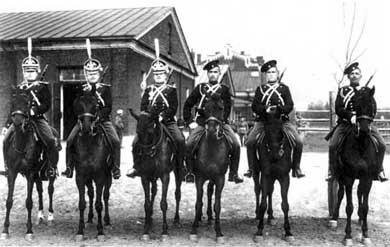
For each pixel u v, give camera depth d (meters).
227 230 9.69
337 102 9.28
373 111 8.48
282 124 8.46
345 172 8.84
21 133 8.71
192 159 9.10
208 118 8.45
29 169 8.92
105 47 24.70
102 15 29.59
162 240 8.76
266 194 8.77
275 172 8.70
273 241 8.76
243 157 20.41
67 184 13.59
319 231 9.62
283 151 8.48
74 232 9.42
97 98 8.88
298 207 12.07
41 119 9.49
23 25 27.98
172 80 31.64
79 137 8.80
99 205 8.87
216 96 8.59
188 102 9.61
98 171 8.83
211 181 9.19
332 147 9.19
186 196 12.82
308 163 17.92
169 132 9.34
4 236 8.80
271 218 10.18
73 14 30.48
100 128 9.02
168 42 31.16
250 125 11.12
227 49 68.81
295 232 9.49
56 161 9.64
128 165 16.58
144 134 8.45
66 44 24.98
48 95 9.63
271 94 9.20
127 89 24.52
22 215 11.05
